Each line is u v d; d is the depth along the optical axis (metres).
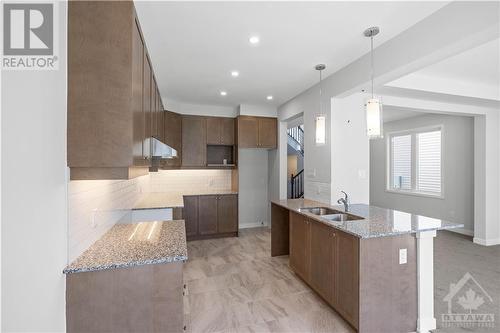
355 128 3.53
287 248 3.97
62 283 1.34
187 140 4.88
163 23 2.16
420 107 4.04
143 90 1.93
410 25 2.21
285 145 5.19
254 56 2.83
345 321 2.26
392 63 2.42
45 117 1.25
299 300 2.62
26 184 1.19
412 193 6.08
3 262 1.16
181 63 3.00
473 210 4.93
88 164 1.38
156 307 1.46
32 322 1.21
